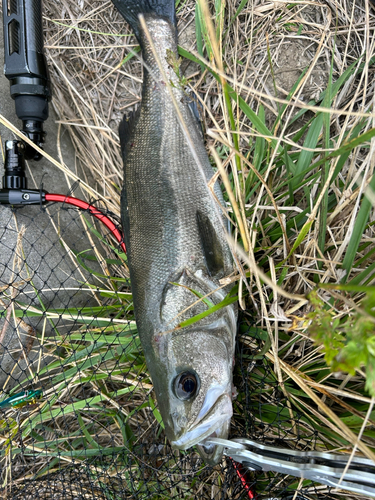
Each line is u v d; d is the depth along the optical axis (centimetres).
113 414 42
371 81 42
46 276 45
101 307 43
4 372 42
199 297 32
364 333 16
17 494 39
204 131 44
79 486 40
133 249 36
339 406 36
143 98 38
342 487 28
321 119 38
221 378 32
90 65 50
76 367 41
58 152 47
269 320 35
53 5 50
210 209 36
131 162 38
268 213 42
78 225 48
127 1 39
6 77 42
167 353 33
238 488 38
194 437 31
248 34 45
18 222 44
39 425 43
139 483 40
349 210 37
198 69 47
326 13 43
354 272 37
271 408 37
